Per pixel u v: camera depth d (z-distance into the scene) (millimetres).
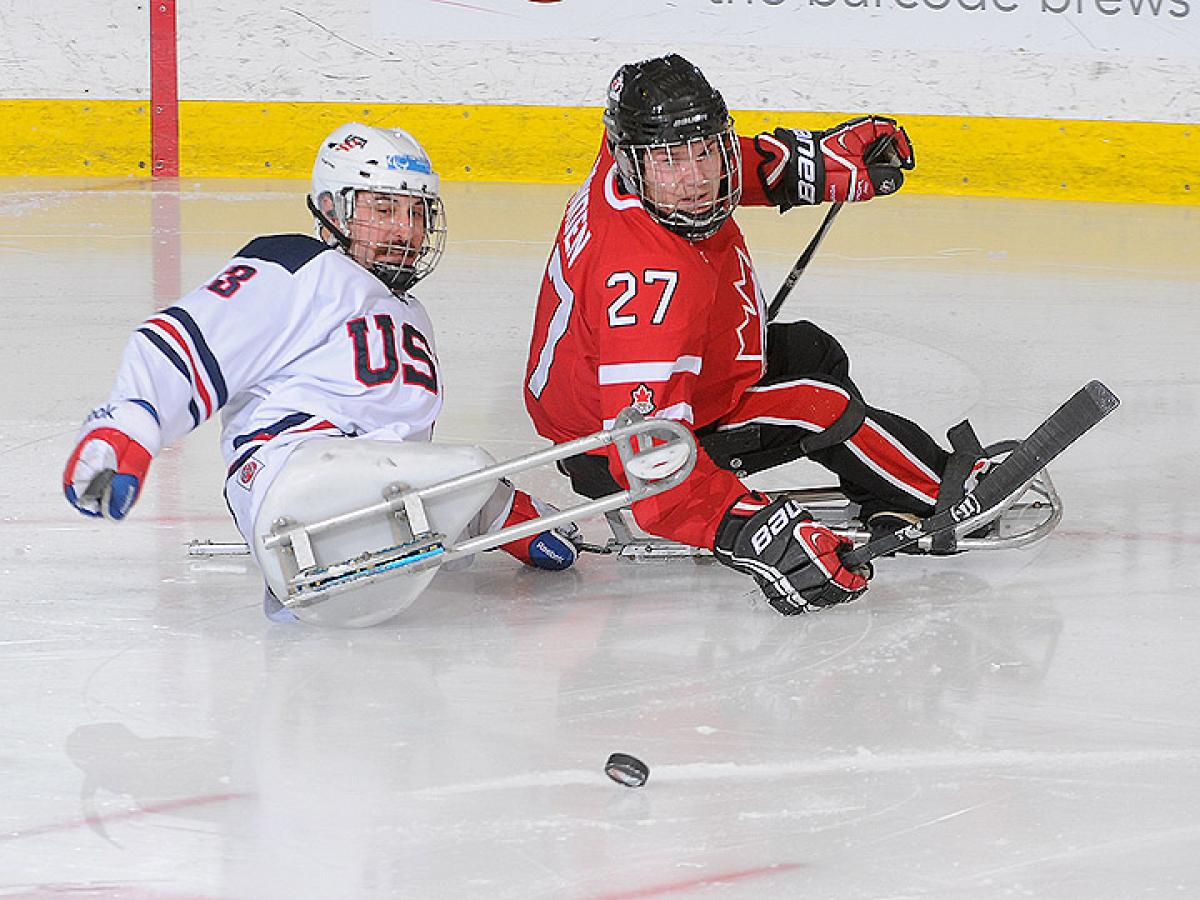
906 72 30375
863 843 8023
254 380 10680
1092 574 11945
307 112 31047
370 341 10852
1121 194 30438
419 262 11297
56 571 11812
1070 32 30000
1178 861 7891
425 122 30984
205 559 12133
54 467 14328
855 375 18188
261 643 10547
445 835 8078
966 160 30578
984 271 24016
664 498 10570
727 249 11219
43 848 7926
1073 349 19516
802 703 9672
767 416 11656
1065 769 8844
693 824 8195
